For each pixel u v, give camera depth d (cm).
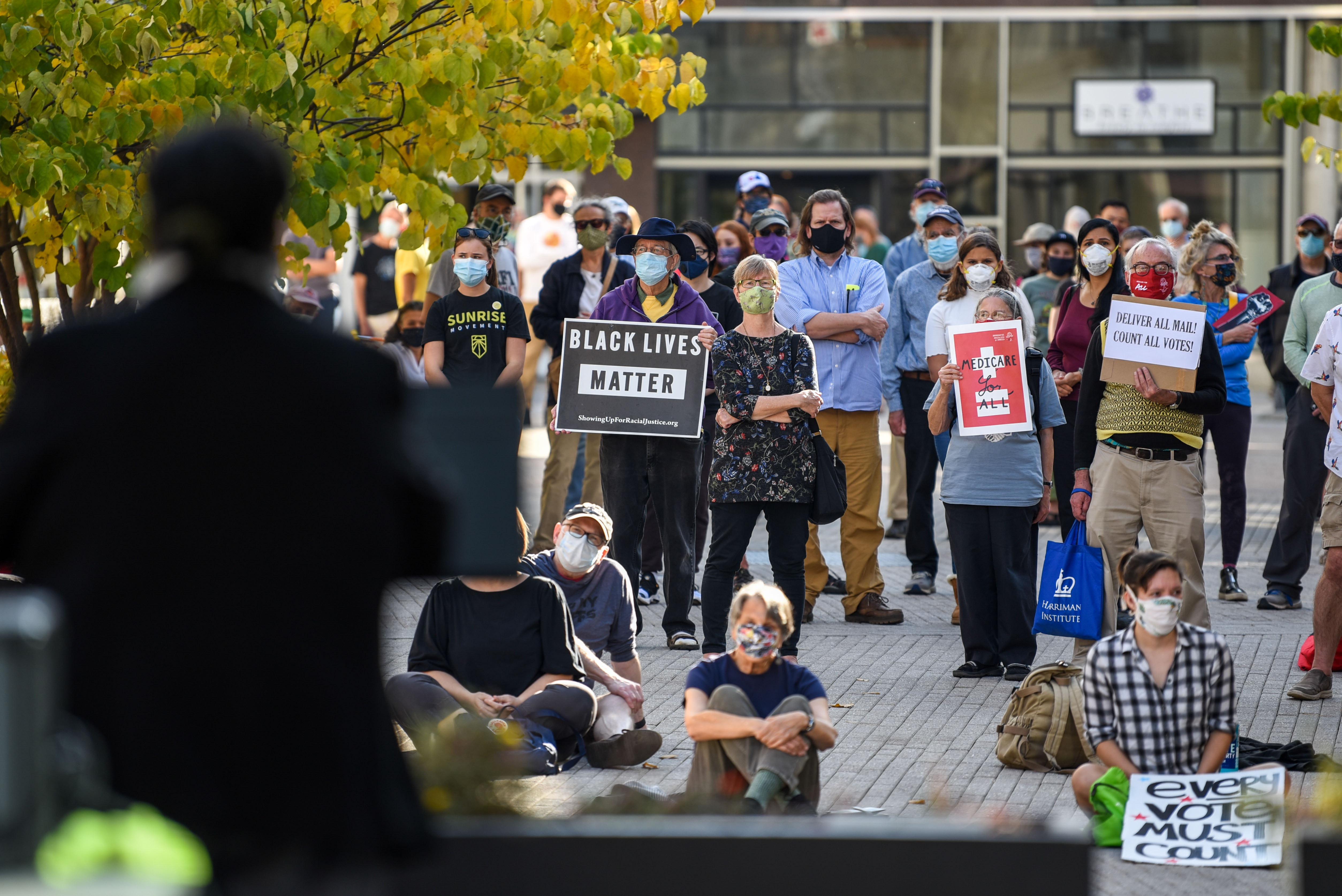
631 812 699
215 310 471
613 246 1984
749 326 1377
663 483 1492
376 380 488
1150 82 4644
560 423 1477
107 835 441
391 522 479
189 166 471
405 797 493
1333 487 1273
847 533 1623
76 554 459
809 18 4641
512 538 538
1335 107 1362
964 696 1307
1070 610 1284
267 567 459
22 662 424
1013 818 754
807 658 1453
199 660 452
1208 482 2672
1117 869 876
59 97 1165
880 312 1596
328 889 463
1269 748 1080
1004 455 1362
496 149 1426
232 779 454
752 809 895
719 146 4672
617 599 1246
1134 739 957
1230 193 4669
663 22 1433
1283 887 836
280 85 1191
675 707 1273
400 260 2672
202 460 459
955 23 4634
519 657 1121
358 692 470
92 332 473
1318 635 1283
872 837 636
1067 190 4691
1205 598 1316
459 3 1319
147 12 1156
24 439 462
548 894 643
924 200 1984
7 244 1359
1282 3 4603
